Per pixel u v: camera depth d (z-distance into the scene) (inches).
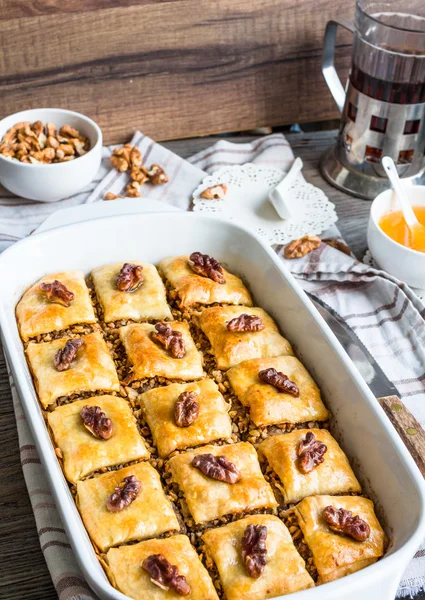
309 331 34.6
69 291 35.8
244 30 44.3
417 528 29.3
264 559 29.7
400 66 39.7
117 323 36.0
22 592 31.0
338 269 39.6
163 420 32.9
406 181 42.9
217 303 36.8
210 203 42.4
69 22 41.9
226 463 31.7
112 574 29.6
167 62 44.1
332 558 30.1
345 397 33.0
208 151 45.1
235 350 34.9
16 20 41.2
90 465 31.8
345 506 31.2
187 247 38.0
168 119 45.6
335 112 47.8
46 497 32.0
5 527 32.2
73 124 42.7
